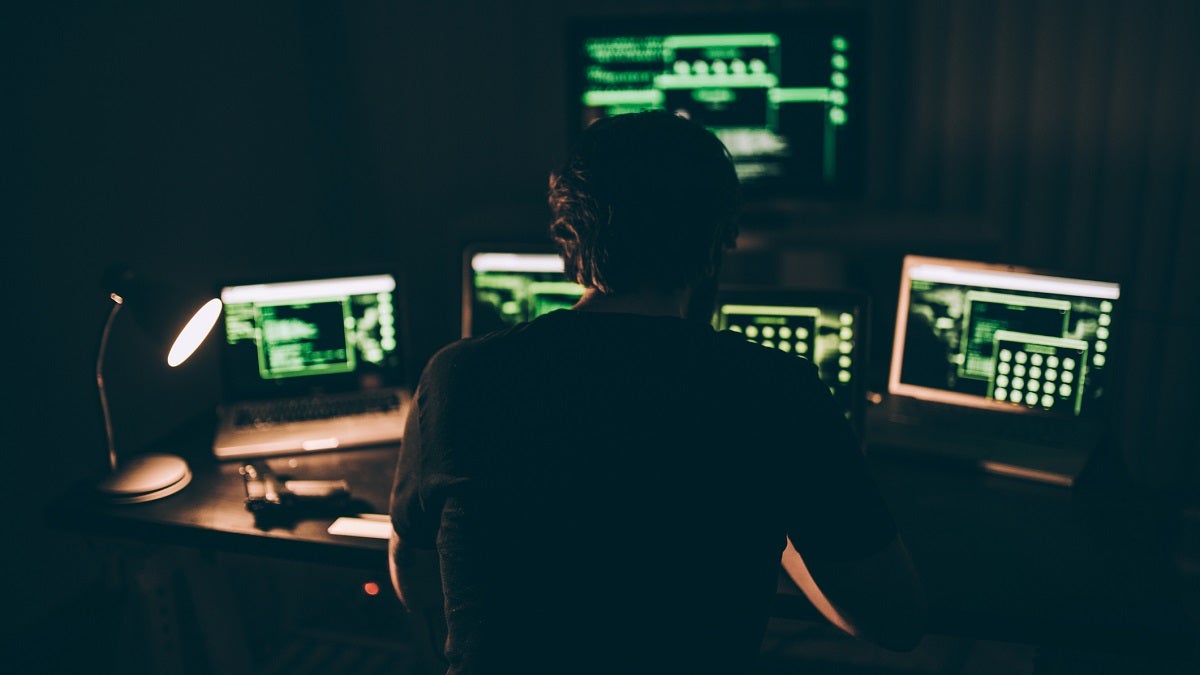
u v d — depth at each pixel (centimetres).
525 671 79
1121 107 251
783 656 179
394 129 299
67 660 183
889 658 176
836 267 240
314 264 293
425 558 127
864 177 240
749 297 171
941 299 176
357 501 155
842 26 230
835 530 81
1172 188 254
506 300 194
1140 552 136
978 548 137
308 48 285
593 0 280
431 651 147
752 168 244
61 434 196
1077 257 266
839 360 169
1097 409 166
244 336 186
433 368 90
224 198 247
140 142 216
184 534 148
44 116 189
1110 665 155
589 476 79
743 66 237
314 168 292
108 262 208
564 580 79
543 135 296
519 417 82
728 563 80
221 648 168
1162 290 262
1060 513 147
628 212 85
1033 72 255
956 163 268
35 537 190
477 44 290
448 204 305
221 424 181
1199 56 242
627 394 80
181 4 227
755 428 79
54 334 193
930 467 165
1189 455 270
